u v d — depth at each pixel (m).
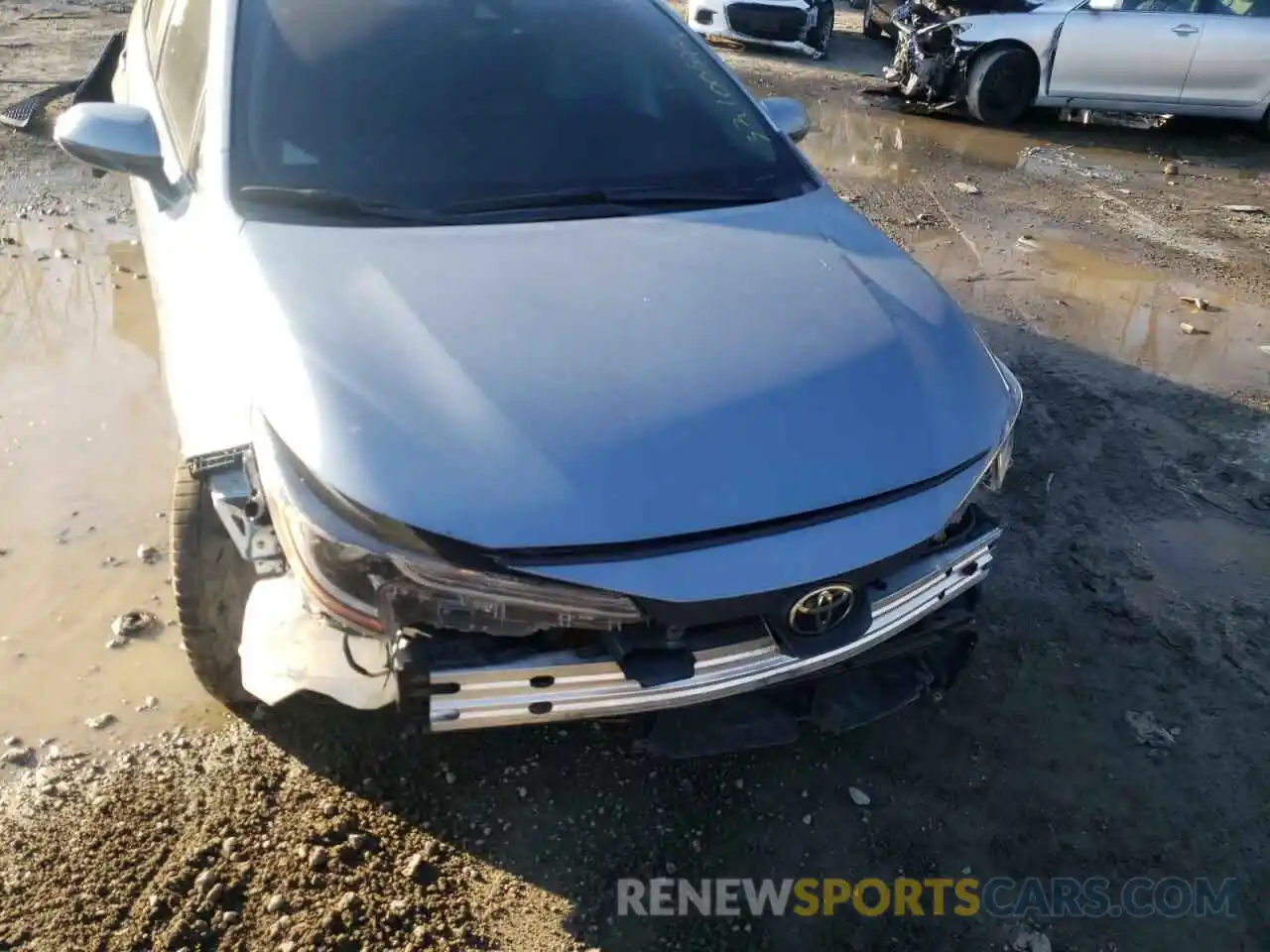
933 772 2.65
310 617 2.03
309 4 2.89
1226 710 2.89
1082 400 4.40
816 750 2.67
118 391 3.87
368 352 2.04
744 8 10.08
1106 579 3.34
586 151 2.78
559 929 2.19
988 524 2.33
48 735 2.51
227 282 2.28
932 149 7.98
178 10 3.50
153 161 2.79
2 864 2.20
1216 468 3.99
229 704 2.62
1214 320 5.28
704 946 2.19
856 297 2.45
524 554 1.85
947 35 8.70
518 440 1.93
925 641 2.36
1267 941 2.31
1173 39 8.42
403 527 1.84
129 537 3.16
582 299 2.26
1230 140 9.06
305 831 2.32
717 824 2.46
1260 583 3.38
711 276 2.42
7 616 2.84
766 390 2.11
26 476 3.38
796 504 1.98
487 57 2.90
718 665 2.01
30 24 8.59
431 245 2.39
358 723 2.59
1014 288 5.47
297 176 2.52
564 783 2.50
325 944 2.09
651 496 1.91
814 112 8.68
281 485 1.92
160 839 2.28
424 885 2.24
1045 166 7.80
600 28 3.14
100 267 4.77
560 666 1.95
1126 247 6.21
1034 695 2.90
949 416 2.24
